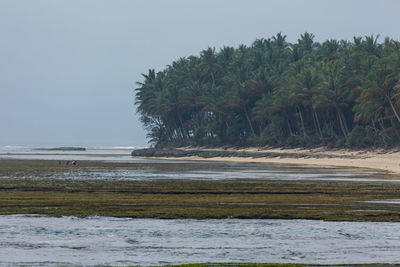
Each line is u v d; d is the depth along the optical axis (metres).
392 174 153.25
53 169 184.88
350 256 49.44
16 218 67.38
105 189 104.31
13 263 46.69
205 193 97.31
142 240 55.81
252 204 81.44
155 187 108.88
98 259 48.25
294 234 58.56
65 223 64.31
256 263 46.50
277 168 195.88
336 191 100.44
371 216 69.19
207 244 54.16
